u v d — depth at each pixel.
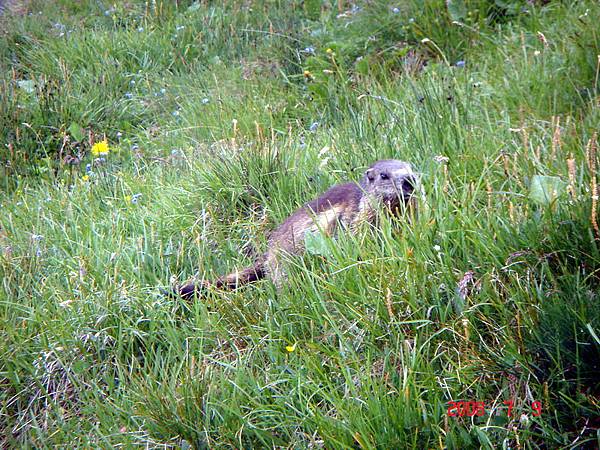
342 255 4.24
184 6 9.92
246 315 4.27
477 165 4.87
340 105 6.76
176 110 7.77
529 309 3.52
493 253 3.89
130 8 10.16
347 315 3.98
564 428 3.28
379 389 3.42
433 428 3.29
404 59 7.29
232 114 6.96
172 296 4.59
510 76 6.09
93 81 8.37
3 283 4.90
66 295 4.69
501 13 7.48
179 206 5.51
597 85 5.70
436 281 3.88
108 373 4.25
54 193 6.36
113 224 5.47
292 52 8.02
